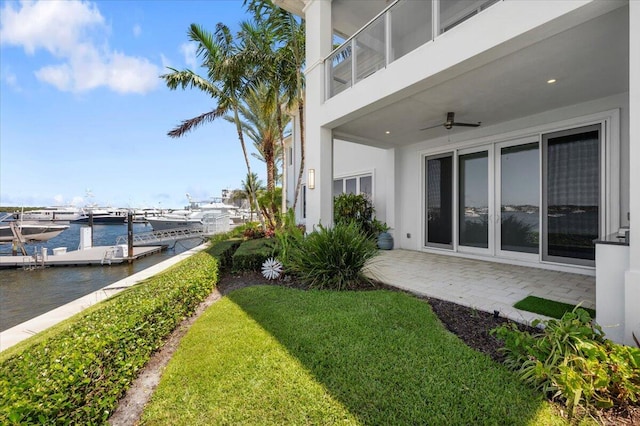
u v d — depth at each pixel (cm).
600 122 489
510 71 395
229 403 203
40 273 1002
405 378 220
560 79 418
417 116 573
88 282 880
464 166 707
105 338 215
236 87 965
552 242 556
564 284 457
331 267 464
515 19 317
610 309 264
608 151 480
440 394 202
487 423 177
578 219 521
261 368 239
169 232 1719
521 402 192
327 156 632
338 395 205
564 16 284
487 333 294
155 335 285
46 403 153
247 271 593
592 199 505
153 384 236
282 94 1077
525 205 598
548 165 557
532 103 509
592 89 452
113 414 203
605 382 183
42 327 413
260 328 313
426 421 180
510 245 625
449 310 358
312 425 182
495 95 474
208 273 469
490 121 608
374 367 235
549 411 185
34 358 197
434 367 232
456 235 719
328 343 274
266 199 1180
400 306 362
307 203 660
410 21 504
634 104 238
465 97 481
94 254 1248
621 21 290
